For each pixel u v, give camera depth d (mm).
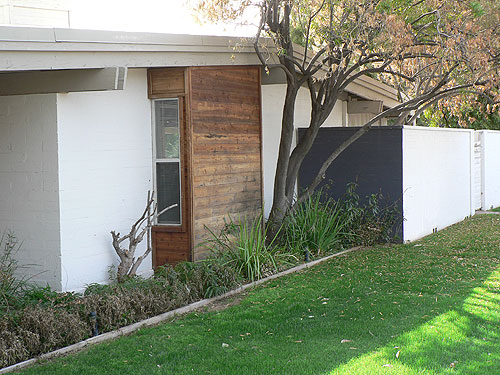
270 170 12227
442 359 5484
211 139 9203
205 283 7871
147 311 6914
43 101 7539
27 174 7703
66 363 5520
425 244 11609
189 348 5891
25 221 7754
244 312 7078
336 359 5527
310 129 10977
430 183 13094
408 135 11914
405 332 6266
